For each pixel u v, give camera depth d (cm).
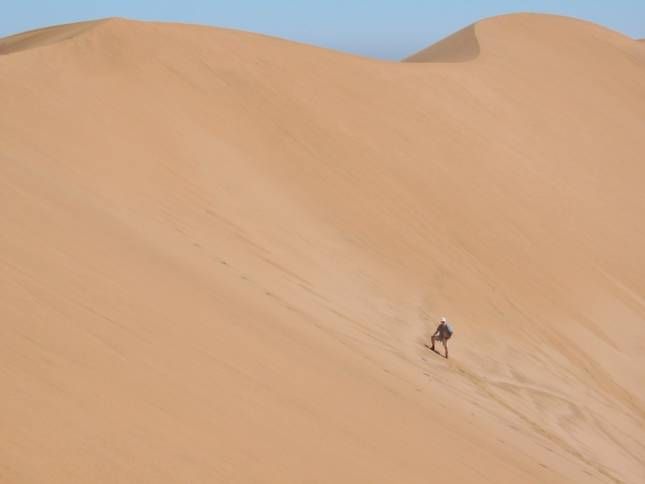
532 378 2169
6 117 2177
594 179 4072
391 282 2408
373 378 1432
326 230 2547
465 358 2105
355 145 3225
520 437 1630
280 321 1529
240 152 2798
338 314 1945
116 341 960
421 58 6631
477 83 4534
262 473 781
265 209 2450
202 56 3325
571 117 4788
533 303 2736
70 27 4450
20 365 775
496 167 3653
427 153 3472
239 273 1850
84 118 2423
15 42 4591
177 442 766
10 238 1204
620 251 3431
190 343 1084
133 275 1293
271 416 950
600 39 6738
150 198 2114
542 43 6150
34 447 643
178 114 2820
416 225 2886
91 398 773
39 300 983
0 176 1587
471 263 2798
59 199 1636
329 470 864
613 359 2588
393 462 987
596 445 1872
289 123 3153
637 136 4997
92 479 637
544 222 3359
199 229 2058
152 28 3344
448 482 1012
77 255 1263
